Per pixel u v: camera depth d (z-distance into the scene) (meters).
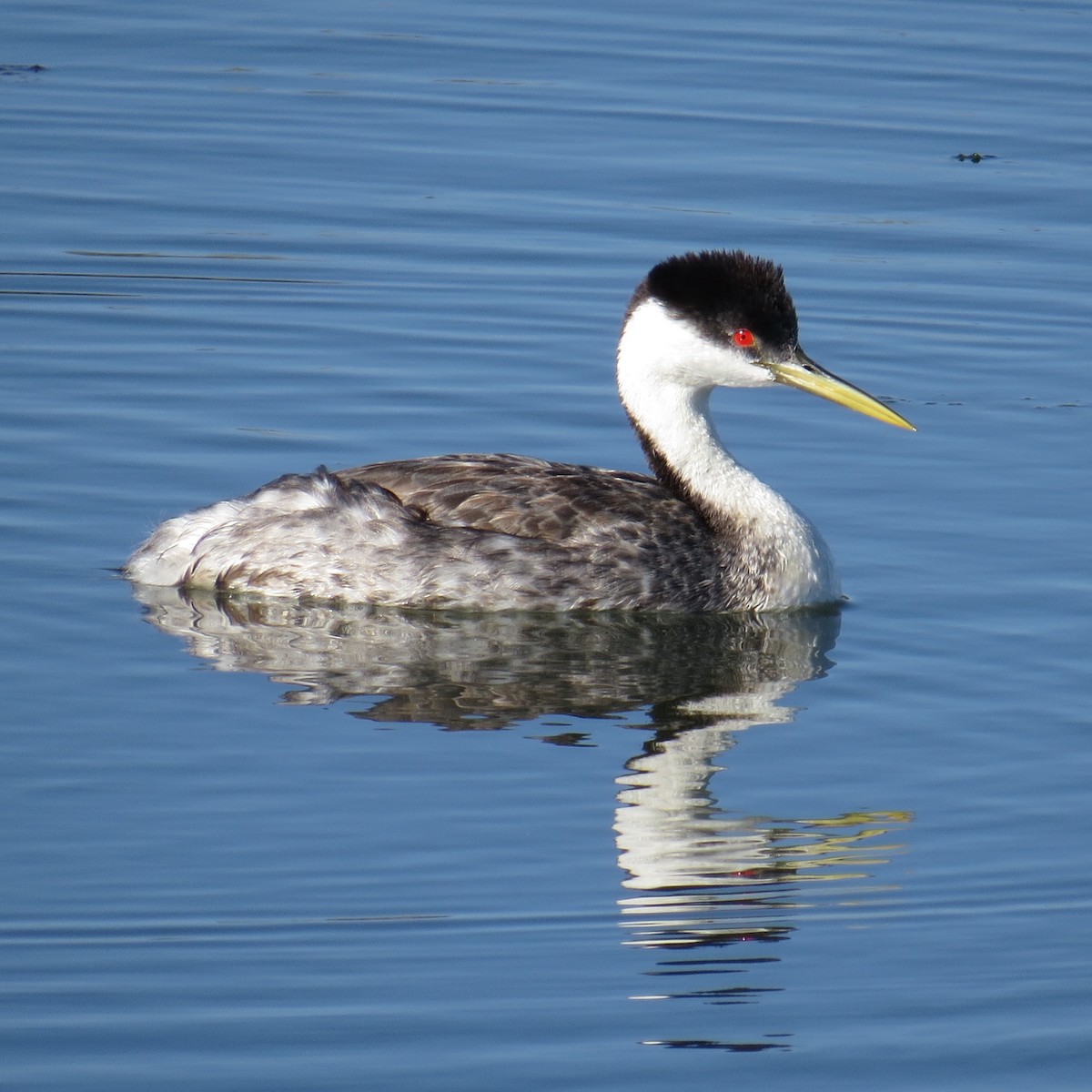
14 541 14.60
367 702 12.44
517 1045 9.04
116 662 12.88
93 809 10.95
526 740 11.98
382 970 9.58
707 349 14.63
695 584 14.27
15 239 20.69
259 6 27.72
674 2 28.36
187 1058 8.86
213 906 10.06
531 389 18.03
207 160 22.81
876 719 12.39
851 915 10.13
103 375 17.89
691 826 10.98
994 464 16.61
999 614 13.94
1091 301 20.09
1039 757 11.87
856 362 18.83
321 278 20.19
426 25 27.23
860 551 15.07
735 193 22.20
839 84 25.30
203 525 14.21
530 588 13.99
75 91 24.44
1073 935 10.02
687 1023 9.19
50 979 9.41
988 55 26.31
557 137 23.58
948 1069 8.91
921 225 21.53
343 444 16.61
